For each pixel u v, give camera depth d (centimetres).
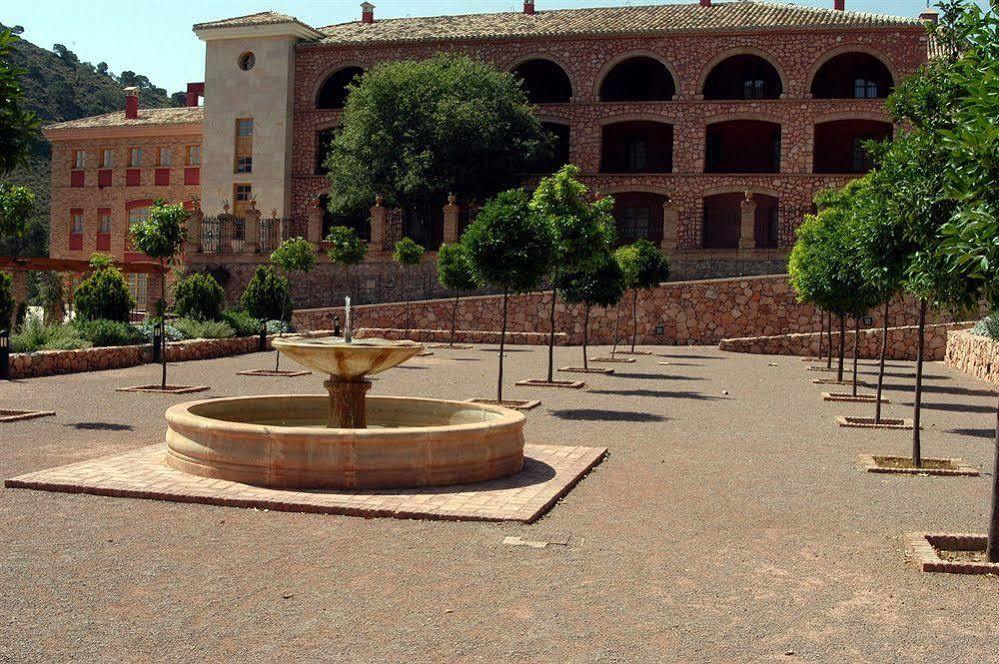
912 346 3042
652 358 2866
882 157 1113
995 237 588
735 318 3462
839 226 1752
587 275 2267
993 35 645
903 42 4012
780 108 4134
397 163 4028
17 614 503
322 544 656
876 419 1390
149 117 5406
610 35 4262
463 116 3891
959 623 518
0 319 2167
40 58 9994
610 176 4275
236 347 2767
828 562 639
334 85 4834
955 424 1425
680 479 934
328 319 3750
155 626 488
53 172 5375
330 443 820
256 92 4644
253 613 510
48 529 681
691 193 4206
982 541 689
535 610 525
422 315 3722
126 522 706
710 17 4409
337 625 494
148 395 1612
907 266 1102
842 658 463
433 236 4566
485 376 2141
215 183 4709
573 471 933
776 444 1182
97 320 2373
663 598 552
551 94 4784
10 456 986
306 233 4628
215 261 4222
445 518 733
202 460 850
